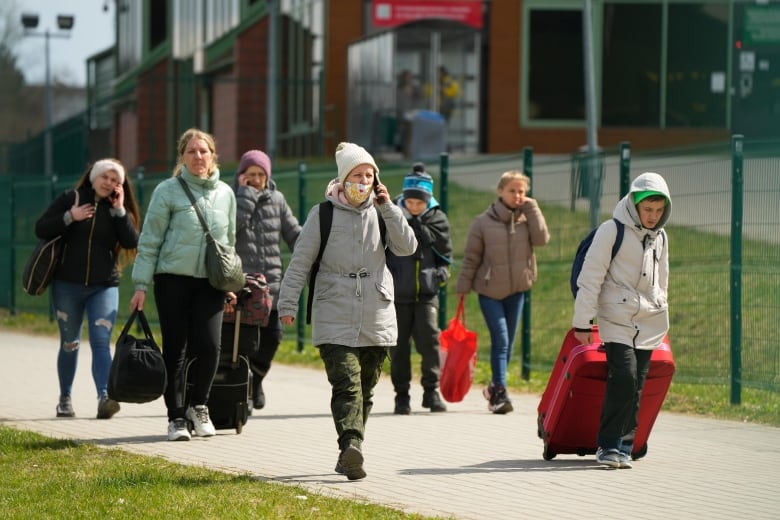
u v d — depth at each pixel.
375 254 27.62
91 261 36.22
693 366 42.41
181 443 32.31
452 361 38.47
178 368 32.84
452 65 112.19
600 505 24.67
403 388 38.44
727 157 40.56
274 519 22.94
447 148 112.69
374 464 29.31
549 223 47.84
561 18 120.44
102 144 128.75
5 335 69.56
